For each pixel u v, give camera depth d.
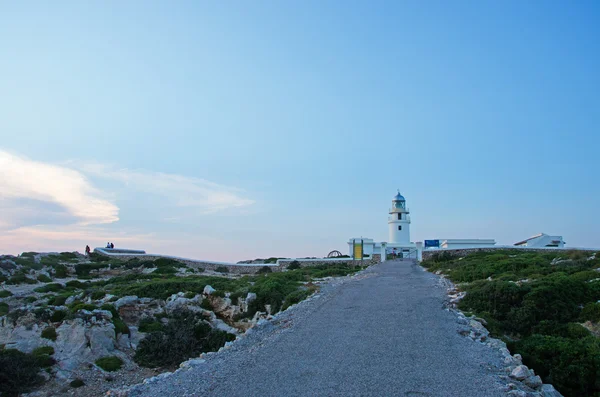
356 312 16.92
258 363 10.91
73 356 20.47
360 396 8.47
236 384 9.45
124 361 21.31
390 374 9.68
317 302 19.84
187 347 23.47
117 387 18.89
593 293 18.02
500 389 8.77
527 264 29.31
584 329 14.78
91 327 21.97
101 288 34.59
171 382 10.02
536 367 12.03
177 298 28.64
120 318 24.72
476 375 9.61
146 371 20.91
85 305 23.81
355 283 27.06
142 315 26.39
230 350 12.70
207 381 9.84
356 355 11.17
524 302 16.77
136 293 30.30
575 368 11.45
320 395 8.59
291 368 10.34
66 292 33.47
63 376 19.11
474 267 30.75
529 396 8.60
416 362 10.52
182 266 52.06
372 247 62.97
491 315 16.81
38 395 17.58
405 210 67.62
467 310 17.75
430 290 22.83
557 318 16.08
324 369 10.16
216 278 38.78
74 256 52.22
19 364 18.73
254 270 54.72
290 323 15.54
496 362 10.65
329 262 55.00
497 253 48.34
